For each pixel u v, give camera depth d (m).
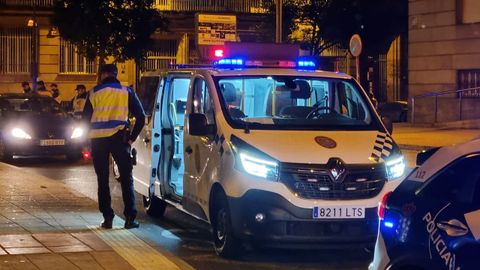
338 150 7.05
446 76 26.86
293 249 7.54
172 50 38.94
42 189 11.27
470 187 4.50
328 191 6.81
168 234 8.60
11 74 36.44
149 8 31.94
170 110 9.05
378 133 7.57
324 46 33.19
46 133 15.98
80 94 19.16
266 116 8.01
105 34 30.89
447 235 4.34
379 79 40.66
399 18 32.28
